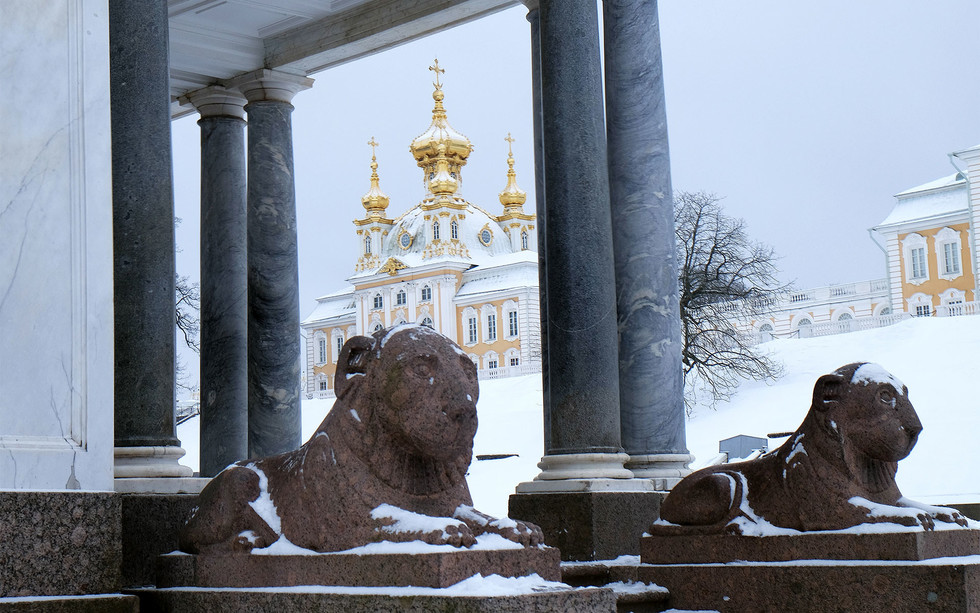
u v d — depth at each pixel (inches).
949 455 1238.3
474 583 262.1
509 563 272.5
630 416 501.0
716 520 376.5
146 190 387.5
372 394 283.6
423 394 279.1
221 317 672.4
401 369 280.2
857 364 367.2
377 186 4820.4
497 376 3125.0
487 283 4301.2
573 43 472.4
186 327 1574.8
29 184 293.4
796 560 357.7
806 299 3772.1
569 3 474.3
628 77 511.5
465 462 293.9
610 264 469.7
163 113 395.2
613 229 511.2
